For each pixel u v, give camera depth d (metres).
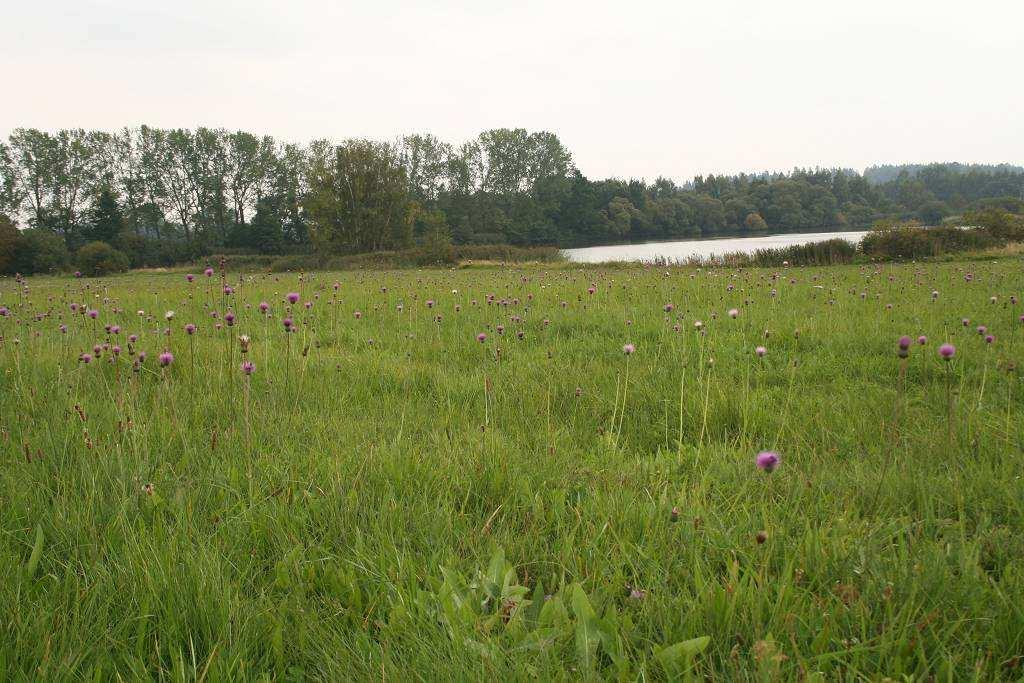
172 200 82.94
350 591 2.07
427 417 4.01
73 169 75.69
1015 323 6.47
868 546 2.16
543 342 6.64
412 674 1.66
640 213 114.88
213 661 1.70
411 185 93.69
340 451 3.23
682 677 1.62
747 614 1.85
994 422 3.48
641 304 9.30
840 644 1.71
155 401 3.73
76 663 1.65
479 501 2.81
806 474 2.93
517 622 1.85
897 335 6.25
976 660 1.66
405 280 17.39
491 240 93.06
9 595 1.91
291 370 5.10
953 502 2.60
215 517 2.54
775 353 5.82
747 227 129.50
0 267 48.16
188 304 10.02
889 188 157.62
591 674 1.61
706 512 2.50
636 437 3.77
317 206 61.06
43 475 2.82
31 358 4.97
